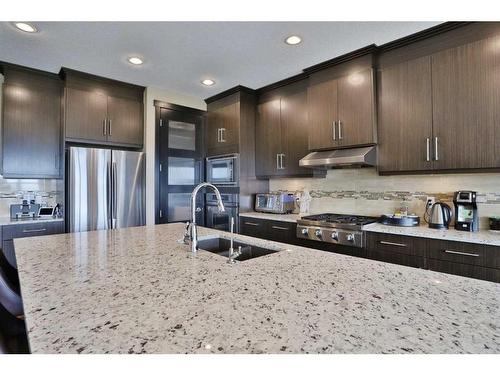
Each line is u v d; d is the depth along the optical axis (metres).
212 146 4.09
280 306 0.83
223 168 3.87
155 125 3.71
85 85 3.26
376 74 2.62
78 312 0.80
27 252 1.50
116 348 0.63
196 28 2.23
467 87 2.12
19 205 3.22
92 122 3.31
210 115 4.12
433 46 2.29
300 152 3.30
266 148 3.71
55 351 0.62
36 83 3.10
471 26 2.10
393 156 2.51
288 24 2.18
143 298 0.90
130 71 3.11
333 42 2.47
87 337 0.67
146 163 3.62
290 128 3.42
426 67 2.32
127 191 3.42
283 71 3.13
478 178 2.31
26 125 3.05
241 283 1.03
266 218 3.29
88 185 3.15
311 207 3.54
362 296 0.90
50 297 0.91
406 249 2.19
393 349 0.62
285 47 2.56
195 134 4.14
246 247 1.84
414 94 2.39
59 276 1.12
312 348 0.62
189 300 0.88
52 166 3.19
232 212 3.73
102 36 2.35
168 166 3.83
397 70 2.48
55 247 1.62
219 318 0.76
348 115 2.76
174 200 3.88
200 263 1.30
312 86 3.05
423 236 2.11
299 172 3.32
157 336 0.68
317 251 1.52
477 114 2.07
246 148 3.75
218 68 3.04
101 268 1.22
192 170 4.10
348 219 2.77
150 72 3.15
